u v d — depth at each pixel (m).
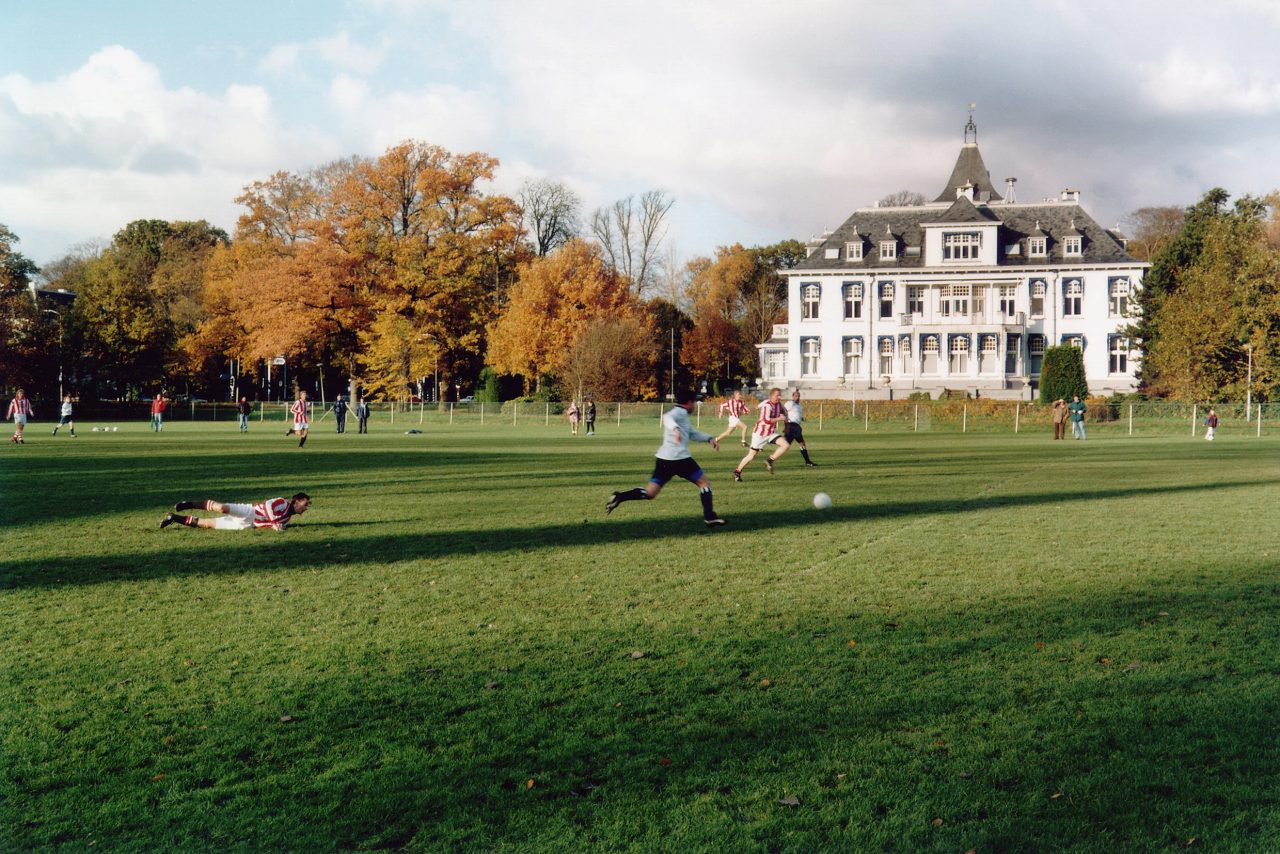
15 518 14.30
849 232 77.38
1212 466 24.95
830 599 8.55
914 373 73.94
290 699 5.88
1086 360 72.44
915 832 4.18
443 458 28.27
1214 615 7.83
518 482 20.20
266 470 23.41
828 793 4.55
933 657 6.66
